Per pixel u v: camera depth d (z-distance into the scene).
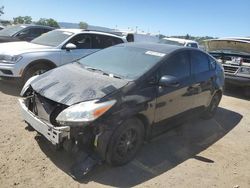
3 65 7.46
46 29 13.78
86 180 4.04
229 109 8.40
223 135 6.30
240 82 9.66
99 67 5.14
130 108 4.25
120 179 4.15
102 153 4.11
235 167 4.96
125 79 4.59
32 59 7.64
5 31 13.50
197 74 5.86
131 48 5.60
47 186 3.82
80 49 8.70
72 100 4.09
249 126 7.10
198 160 5.01
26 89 4.93
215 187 4.29
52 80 4.70
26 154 4.49
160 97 4.77
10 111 6.12
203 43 11.13
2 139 4.86
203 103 6.28
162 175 4.39
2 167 4.11
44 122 4.22
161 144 5.43
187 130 6.30
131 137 4.50
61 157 4.50
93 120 3.89
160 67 4.93
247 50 9.60
